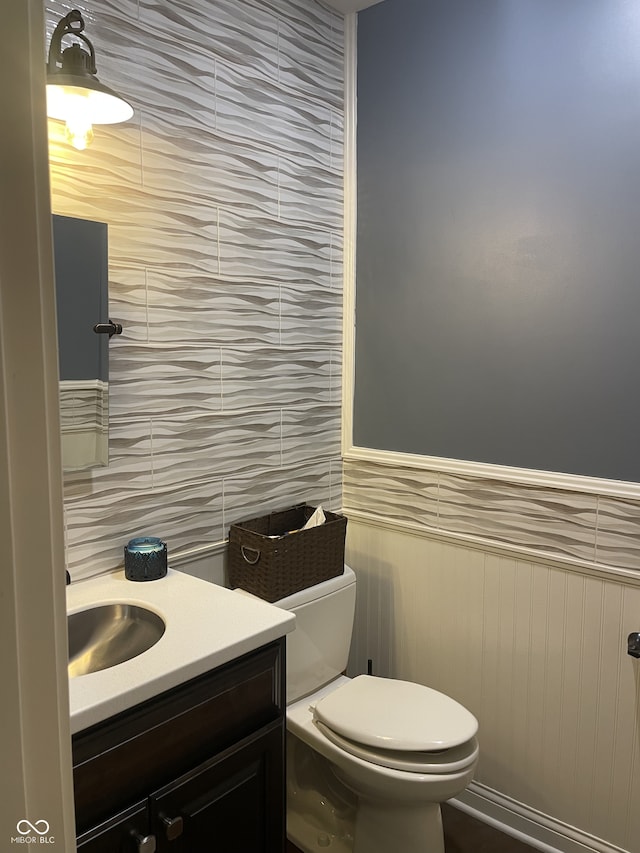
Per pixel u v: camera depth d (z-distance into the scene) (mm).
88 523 1593
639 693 1728
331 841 1861
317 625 1895
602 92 1651
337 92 2170
